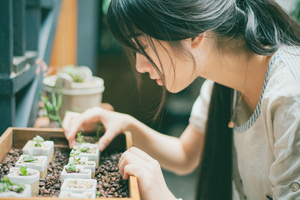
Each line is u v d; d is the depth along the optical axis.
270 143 0.60
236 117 0.72
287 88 0.54
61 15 1.43
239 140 0.70
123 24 0.57
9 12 0.68
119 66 1.98
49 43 1.06
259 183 0.65
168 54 0.58
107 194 0.56
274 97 0.55
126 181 0.59
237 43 0.62
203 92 0.88
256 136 0.64
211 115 0.76
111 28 0.58
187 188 1.71
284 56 0.57
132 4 0.55
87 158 0.61
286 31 0.60
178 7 0.54
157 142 0.84
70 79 0.86
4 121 0.71
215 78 0.66
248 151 0.66
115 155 0.70
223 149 0.76
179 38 0.56
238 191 0.76
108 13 0.58
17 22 0.81
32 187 0.52
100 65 1.95
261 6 0.61
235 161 0.76
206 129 0.78
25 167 0.53
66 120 0.72
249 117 0.70
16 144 0.68
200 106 0.88
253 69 0.63
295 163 0.53
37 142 0.63
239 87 0.66
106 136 0.70
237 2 0.62
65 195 0.48
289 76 0.55
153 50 0.58
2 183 0.48
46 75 0.98
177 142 0.89
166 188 0.55
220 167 0.76
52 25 1.09
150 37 0.56
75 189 0.50
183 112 2.35
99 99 0.93
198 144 0.88
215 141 0.76
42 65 0.93
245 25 0.60
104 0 1.73
